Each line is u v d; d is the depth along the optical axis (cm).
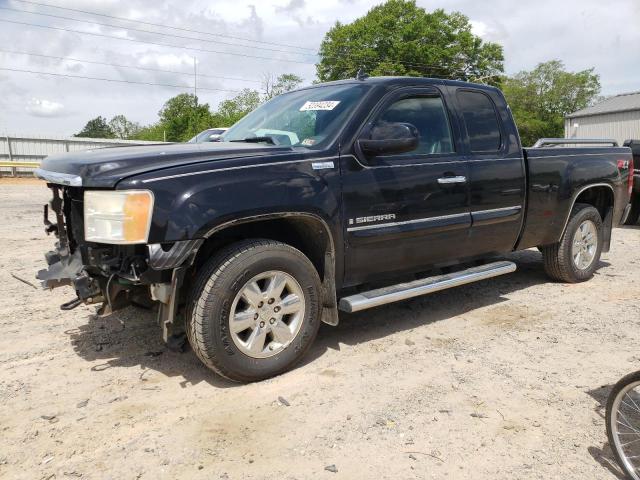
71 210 366
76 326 464
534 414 324
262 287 358
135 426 307
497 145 502
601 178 600
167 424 310
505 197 500
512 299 552
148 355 405
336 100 429
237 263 337
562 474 268
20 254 744
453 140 468
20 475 263
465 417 319
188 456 279
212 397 341
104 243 333
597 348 425
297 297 370
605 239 641
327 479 262
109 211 316
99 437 296
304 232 390
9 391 347
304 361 396
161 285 326
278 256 354
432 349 420
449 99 473
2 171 2856
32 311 502
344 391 350
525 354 412
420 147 444
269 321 358
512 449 288
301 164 366
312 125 416
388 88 431
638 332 460
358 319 489
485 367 388
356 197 392
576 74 6944
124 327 461
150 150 362
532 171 526
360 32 4703
